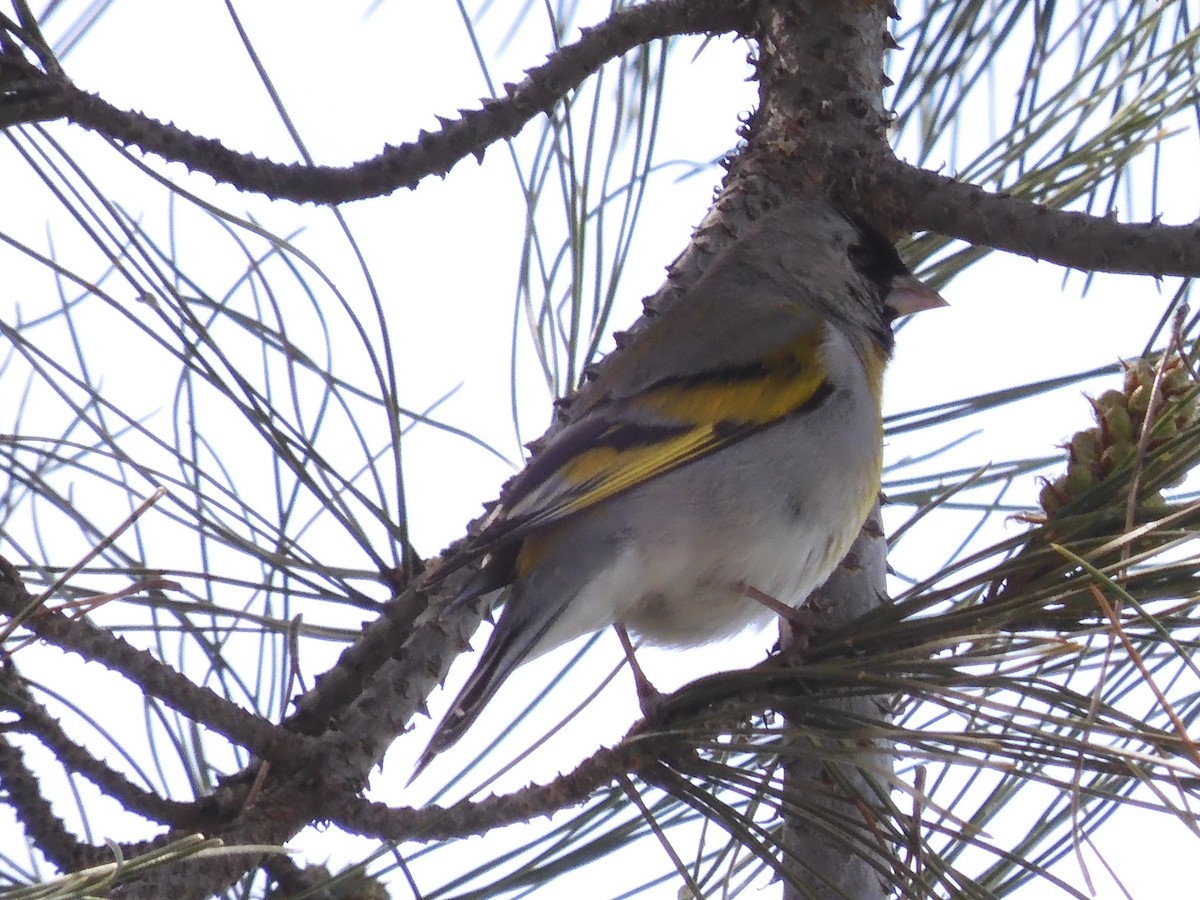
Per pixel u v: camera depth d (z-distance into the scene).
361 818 5.65
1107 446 5.21
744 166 7.80
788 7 7.53
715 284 7.88
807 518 7.40
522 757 5.54
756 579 7.35
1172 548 4.57
